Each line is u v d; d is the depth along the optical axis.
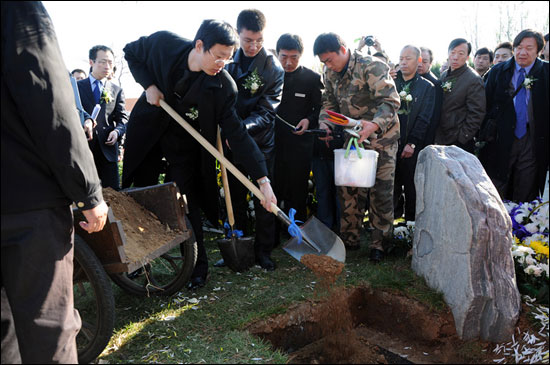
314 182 5.08
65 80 1.68
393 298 3.01
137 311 2.98
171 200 2.93
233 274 3.60
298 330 2.88
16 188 1.65
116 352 2.47
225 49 2.73
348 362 2.63
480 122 4.53
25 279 1.68
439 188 2.91
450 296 2.77
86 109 4.26
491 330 2.62
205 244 4.55
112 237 2.34
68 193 1.75
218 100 3.00
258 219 3.78
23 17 1.57
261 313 2.83
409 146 4.53
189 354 2.43
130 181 3.42
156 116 3.12
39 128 1.61
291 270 3.66
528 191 4.43
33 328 1.71
